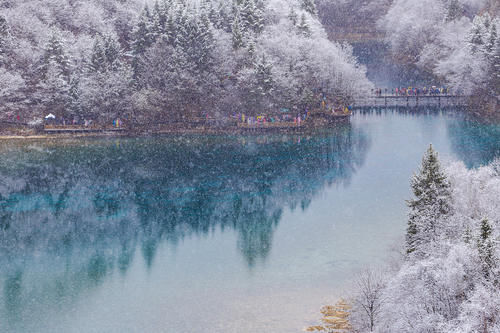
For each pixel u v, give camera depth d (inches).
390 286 1208.2
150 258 1973.4
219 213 2497.5
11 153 3688.5
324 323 1391.5
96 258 1982.0
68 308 1582.2
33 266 1910.7
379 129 4318.4
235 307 1545.3
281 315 1473.9
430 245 1327.5
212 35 4692.4
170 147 3932.1
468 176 1563.7
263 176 3132.4
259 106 4522.6
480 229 1178.0
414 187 1533.0
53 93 4340.6
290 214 2439.7
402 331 1101.7
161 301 1610.5
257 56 4638.3
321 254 1932.8
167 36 4672.7
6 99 4220.0
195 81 4495.6
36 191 2866.6
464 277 1117.1
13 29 4621.1
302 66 4731.8
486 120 4510.3
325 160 3452.3
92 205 2637.8
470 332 996.6
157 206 2618.1
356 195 2674.7
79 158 3577.8
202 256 1977.1
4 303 1620.3
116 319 1503.4
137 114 4456.2
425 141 3779.5
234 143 4057.6
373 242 2022.6
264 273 1793.8
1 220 2409.0
